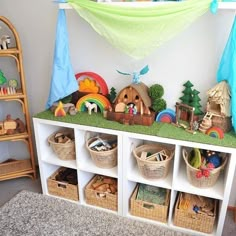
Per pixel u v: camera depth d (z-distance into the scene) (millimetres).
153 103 1566
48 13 1708
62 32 1529
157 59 1559
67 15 1661
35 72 1920
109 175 1578
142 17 1285
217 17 1371
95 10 1353
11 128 1917
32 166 2059
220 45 1415
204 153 1436
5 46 1698
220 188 1418
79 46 1711
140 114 1512
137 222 1586
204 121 1383
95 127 1488
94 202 1707
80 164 1654
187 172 1436
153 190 1645
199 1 1205
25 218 1626
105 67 1697
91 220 1605
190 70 1518
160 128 1461
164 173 1487
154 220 1585
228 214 1693
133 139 1540
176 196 1572
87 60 1727
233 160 1265
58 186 1787
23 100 1838
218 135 1327
